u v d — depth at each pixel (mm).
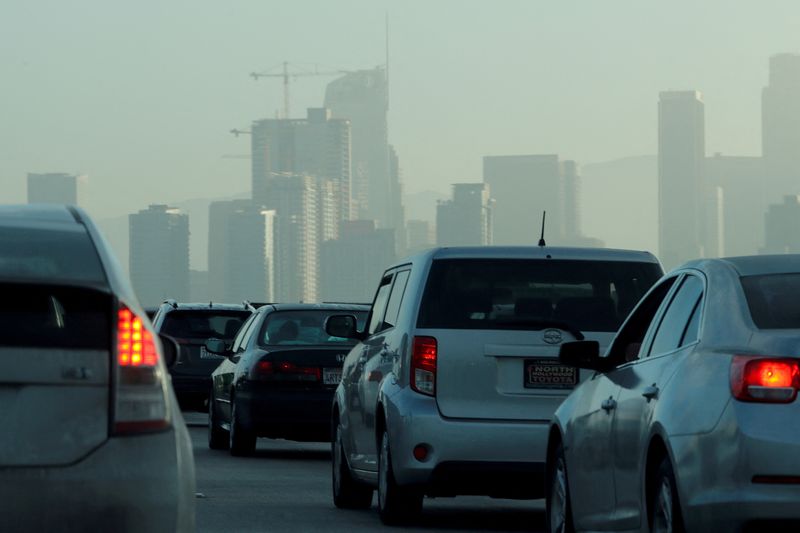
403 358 33906
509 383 33344
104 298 16453
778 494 19750
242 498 42469
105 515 16062
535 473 32875
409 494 34438
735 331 21703
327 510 39594
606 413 25625
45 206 19125
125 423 16297
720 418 20562
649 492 22984
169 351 22406
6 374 16016
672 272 25922
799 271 22766
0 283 15984
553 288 33906
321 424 57281
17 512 15805
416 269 34750
